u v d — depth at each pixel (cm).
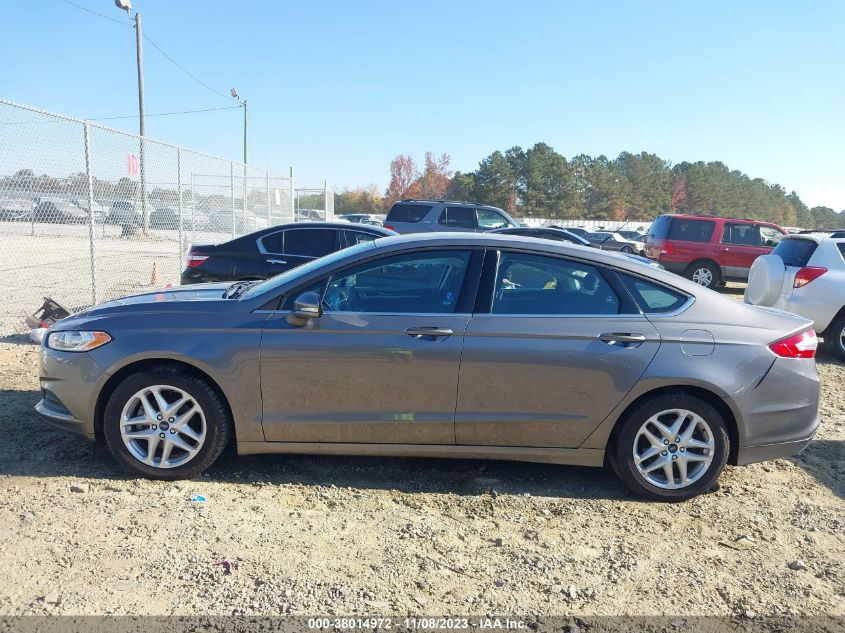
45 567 300
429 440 395
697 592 310
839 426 568
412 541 345
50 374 396
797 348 401
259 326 387
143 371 388
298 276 404
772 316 412
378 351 383
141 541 327
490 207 1614
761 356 392
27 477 393
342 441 396
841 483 445
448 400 389
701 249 1603
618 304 396
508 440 395
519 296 396
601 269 402
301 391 388
